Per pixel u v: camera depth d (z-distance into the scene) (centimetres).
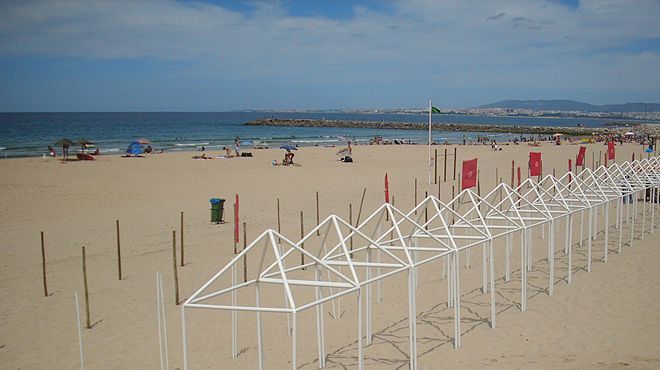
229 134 10900
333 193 3525
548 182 4031
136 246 2272
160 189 3744
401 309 1659
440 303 1706
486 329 1494
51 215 2877
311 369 1264
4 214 2889
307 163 5512
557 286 1853
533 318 1566
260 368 1180
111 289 1792
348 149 5731
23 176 4153
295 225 2650
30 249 2217
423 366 1269
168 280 1886
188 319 1574
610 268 2036
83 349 1371
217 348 1382
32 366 1280
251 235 2455
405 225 2672
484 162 5531
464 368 1250
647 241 2425
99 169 4647
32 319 1557
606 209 2122
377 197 3412
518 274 2005
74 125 13550
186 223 2673
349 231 2553
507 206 3105
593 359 1280
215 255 2169
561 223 2806
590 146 7888
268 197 3350
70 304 1669
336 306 1680
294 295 1767
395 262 2114
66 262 2058
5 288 1792
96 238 2386
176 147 7425
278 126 15988
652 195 2716
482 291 1809
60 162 5134
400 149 7312
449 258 1670
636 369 1216
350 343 1421
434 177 4372
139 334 1463
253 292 1788
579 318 1559
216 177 4362
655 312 1585
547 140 10031
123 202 3262
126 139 8875
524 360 1285
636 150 7144
